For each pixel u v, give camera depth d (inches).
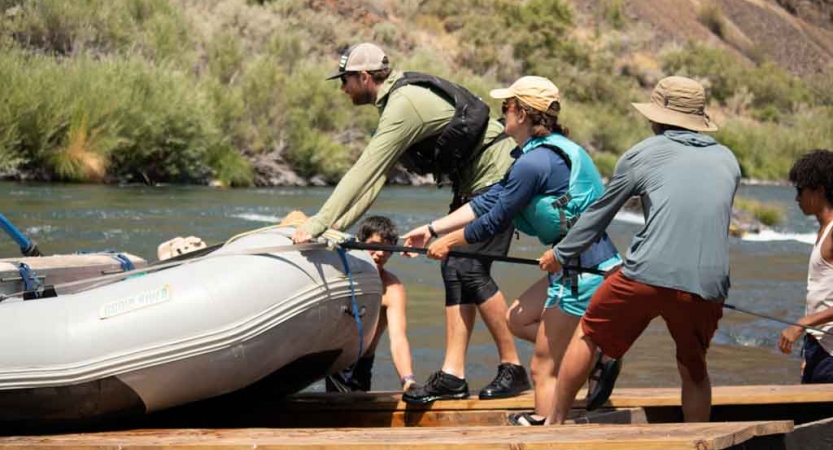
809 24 7209.6
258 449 354.0
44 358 376.2
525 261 420.8
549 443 339.6
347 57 434.6
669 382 645.9
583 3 5241.1
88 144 1918.1
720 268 362.9
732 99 5054.1
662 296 363.9
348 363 454.6
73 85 1969.7
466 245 447.5
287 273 404.2
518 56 4229.8
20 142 1819.6
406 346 489.1
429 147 436.8
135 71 2126.0
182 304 386.9
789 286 1071.0
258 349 394.9
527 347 745.6
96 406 387.2
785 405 465.4
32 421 392.8
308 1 3639.3
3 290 439.2
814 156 466.3
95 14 2471.7
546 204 403.5
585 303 410.3
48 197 1533.0
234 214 1491.1
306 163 2471.7
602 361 428.8
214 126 2249.0
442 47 4030.5
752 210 1813.5
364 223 504.4
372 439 362.0
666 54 5078.7
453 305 456.8
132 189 1824.6
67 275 464.8
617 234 1547.7
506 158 439.5
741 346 768.3
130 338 380.8
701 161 366.9
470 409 450.0
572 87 4252.0
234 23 3097.9
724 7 6614.2
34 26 2365.9
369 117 2738.7
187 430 398.9
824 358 476.1
